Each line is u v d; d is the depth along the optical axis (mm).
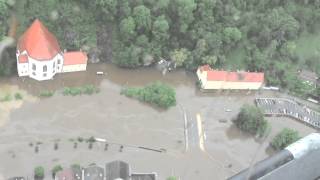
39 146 198125
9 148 195250
